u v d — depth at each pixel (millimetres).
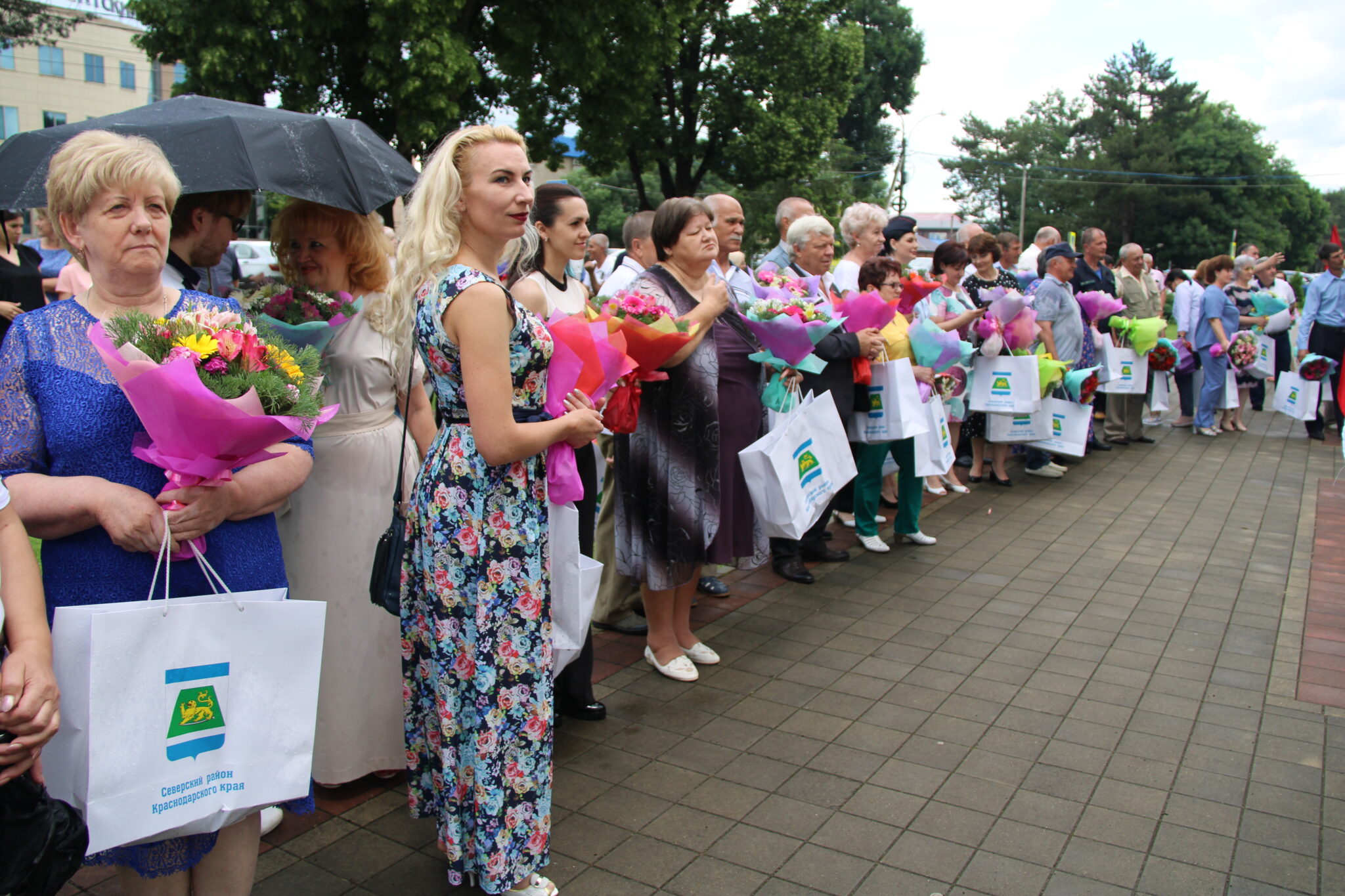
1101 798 3162
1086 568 5668
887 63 44469
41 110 36969
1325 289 9766
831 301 5168
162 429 1840
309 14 13305
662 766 3379
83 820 1757
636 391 3525
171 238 2850
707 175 32125
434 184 2381
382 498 3066
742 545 4301
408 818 3041
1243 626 4734
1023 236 72000
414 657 2559
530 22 15398
